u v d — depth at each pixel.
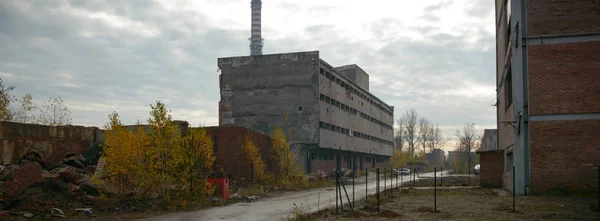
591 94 22.42
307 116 54.69
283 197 26.08
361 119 77.69
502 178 31.78
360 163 81.62
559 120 22.62
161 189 20.69
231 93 57.38
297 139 54.59
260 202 22.81
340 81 66.06
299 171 38.03
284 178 35.34
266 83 56.38
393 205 19.91
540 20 23.36
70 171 19.81
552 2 23.33
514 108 23.70
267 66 56.56
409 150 116.31
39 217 15.48
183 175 20.61
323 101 57.19
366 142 81.25
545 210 16.91
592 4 22.88
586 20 22.83
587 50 22.70
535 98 23.02
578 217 14.93
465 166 91.00
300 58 55.69
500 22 34.09
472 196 24.20
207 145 22.69
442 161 160.12
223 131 32.38
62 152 26.56
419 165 116.12
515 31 23.95
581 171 22.14
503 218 15.07
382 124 95.69
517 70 23.59
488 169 32.31
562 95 22.72
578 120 22.42
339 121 64.38
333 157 66.38
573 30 22.92
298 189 33.84
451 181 44.28
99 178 21.06
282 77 55.97
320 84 56.31
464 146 110.88
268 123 55.66
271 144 38.38
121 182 19.89
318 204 20.06
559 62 22.92
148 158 20.23
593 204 17.88
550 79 22.94
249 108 56.56
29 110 30.86
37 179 17.83
